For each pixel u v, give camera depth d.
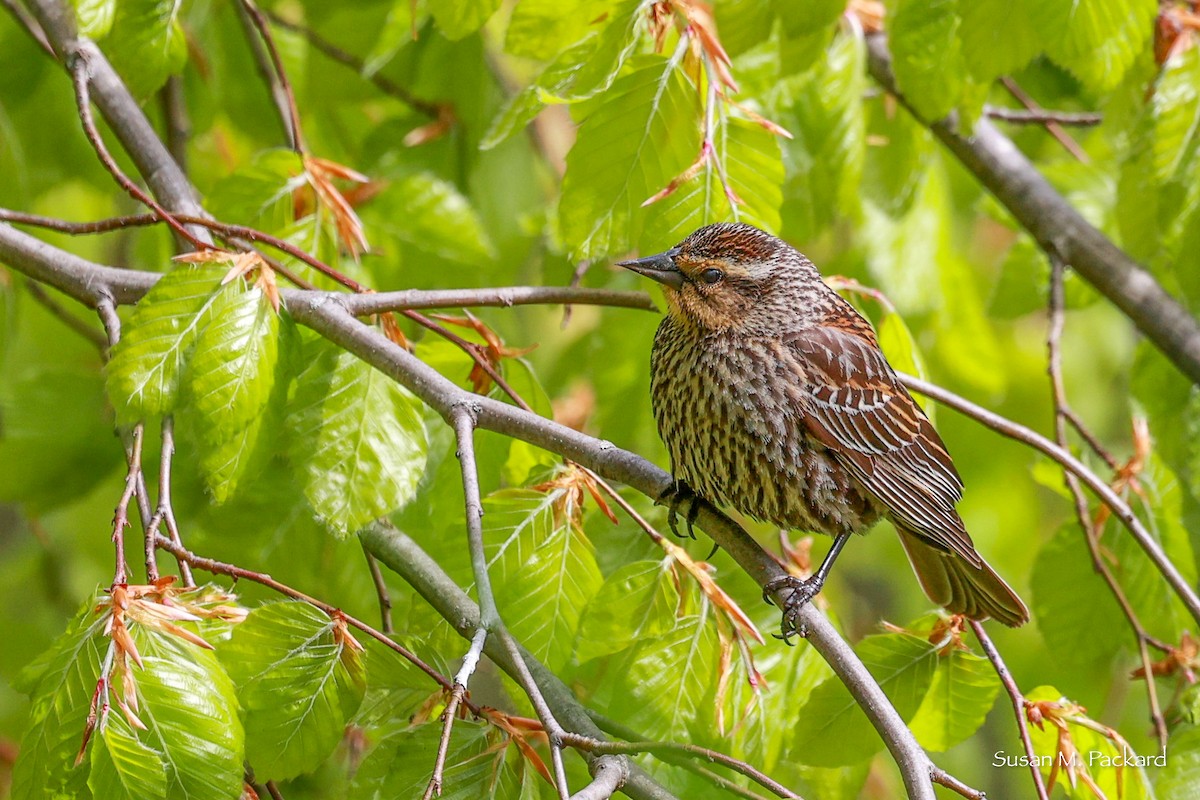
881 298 9.70
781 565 7.91
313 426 7.94
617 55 7.94
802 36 9.46
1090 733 8.17
